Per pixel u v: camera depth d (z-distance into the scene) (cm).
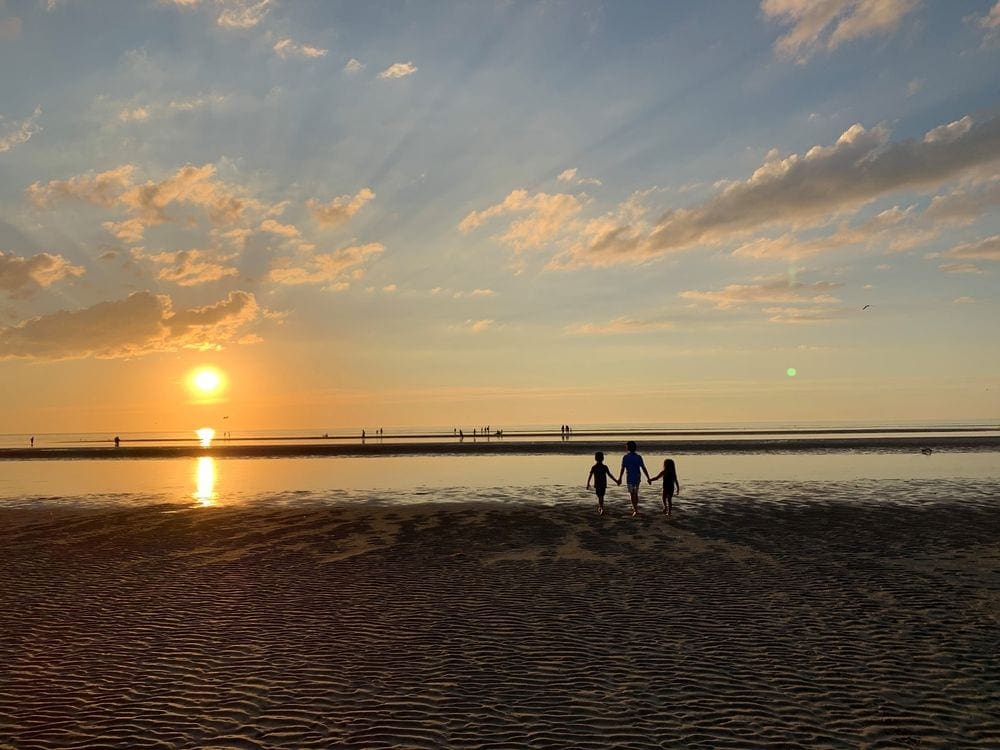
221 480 3709
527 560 1514
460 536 1833
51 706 731
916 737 640
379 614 1087
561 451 6094
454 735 654
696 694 748
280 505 2528
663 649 899
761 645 911
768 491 2761
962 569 1362
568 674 813
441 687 776
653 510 2277
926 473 3531
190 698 750
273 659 877
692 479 3325
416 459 5481
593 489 2973
